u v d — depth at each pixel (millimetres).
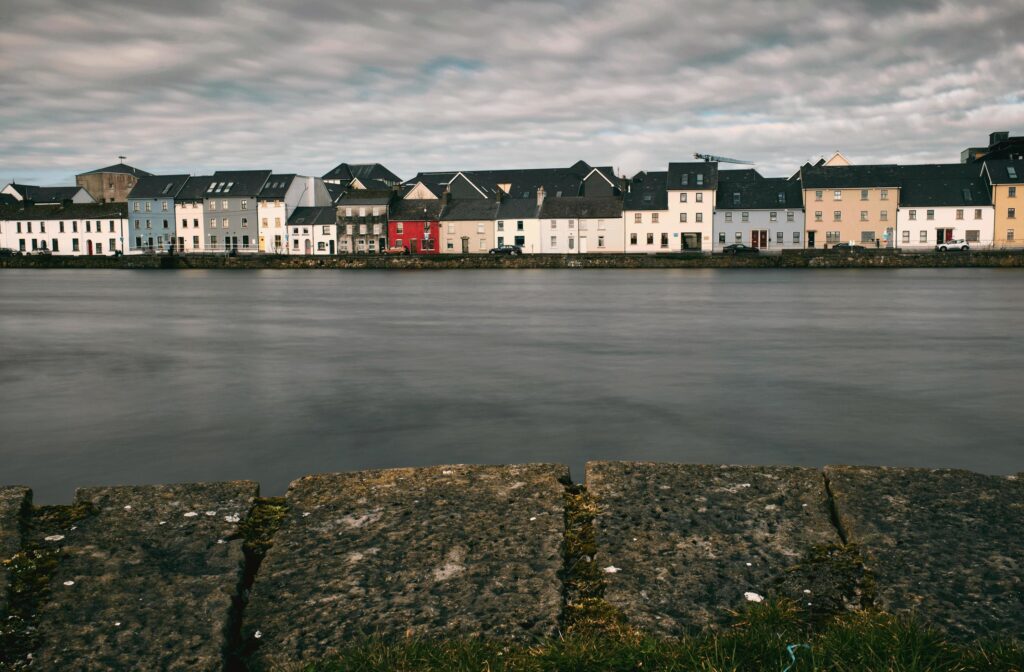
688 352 28562
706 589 4652
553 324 39344
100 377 24141
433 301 56188
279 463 14477
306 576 4844
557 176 131250
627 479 6090
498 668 3859
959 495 5672
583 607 4539
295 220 124562
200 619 4355
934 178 108562
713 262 97812
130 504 5750
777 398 19734
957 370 24109
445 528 5395
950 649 3920
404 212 120375
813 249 101312
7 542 5137
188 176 132750
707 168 113000
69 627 4281
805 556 4996
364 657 3980
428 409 18828
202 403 19859
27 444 15992
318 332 36844
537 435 16250
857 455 14570
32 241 134625
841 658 3861
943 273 87000
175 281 88250
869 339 32312
